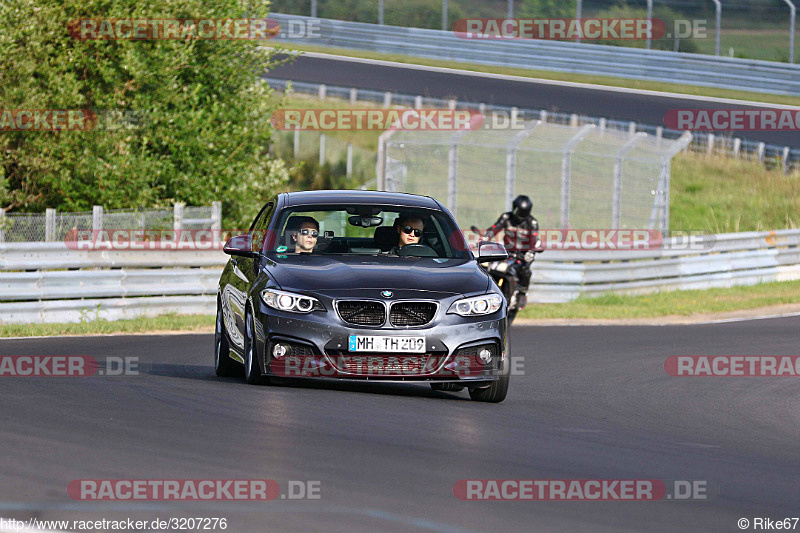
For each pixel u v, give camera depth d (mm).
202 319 58125
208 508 18406
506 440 26109
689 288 84938
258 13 89500
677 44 165125
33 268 55500
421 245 34812
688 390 39219
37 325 52656
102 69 79375
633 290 80875
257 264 33719
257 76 90875
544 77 161250
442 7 175750
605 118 132000
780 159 140250
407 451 23859
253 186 87812
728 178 136875
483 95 143500
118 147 79375
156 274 60406
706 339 56906
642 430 29531
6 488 19203
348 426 26594
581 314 70000
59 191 79875
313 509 18484
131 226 67125
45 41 79125
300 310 30969
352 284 31391
